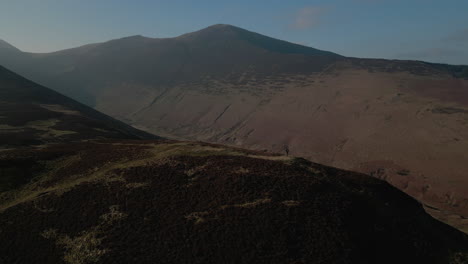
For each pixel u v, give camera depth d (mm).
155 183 40094
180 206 35875
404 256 34125
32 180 44531
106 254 29719
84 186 40281
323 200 36969
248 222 33000
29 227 33438
